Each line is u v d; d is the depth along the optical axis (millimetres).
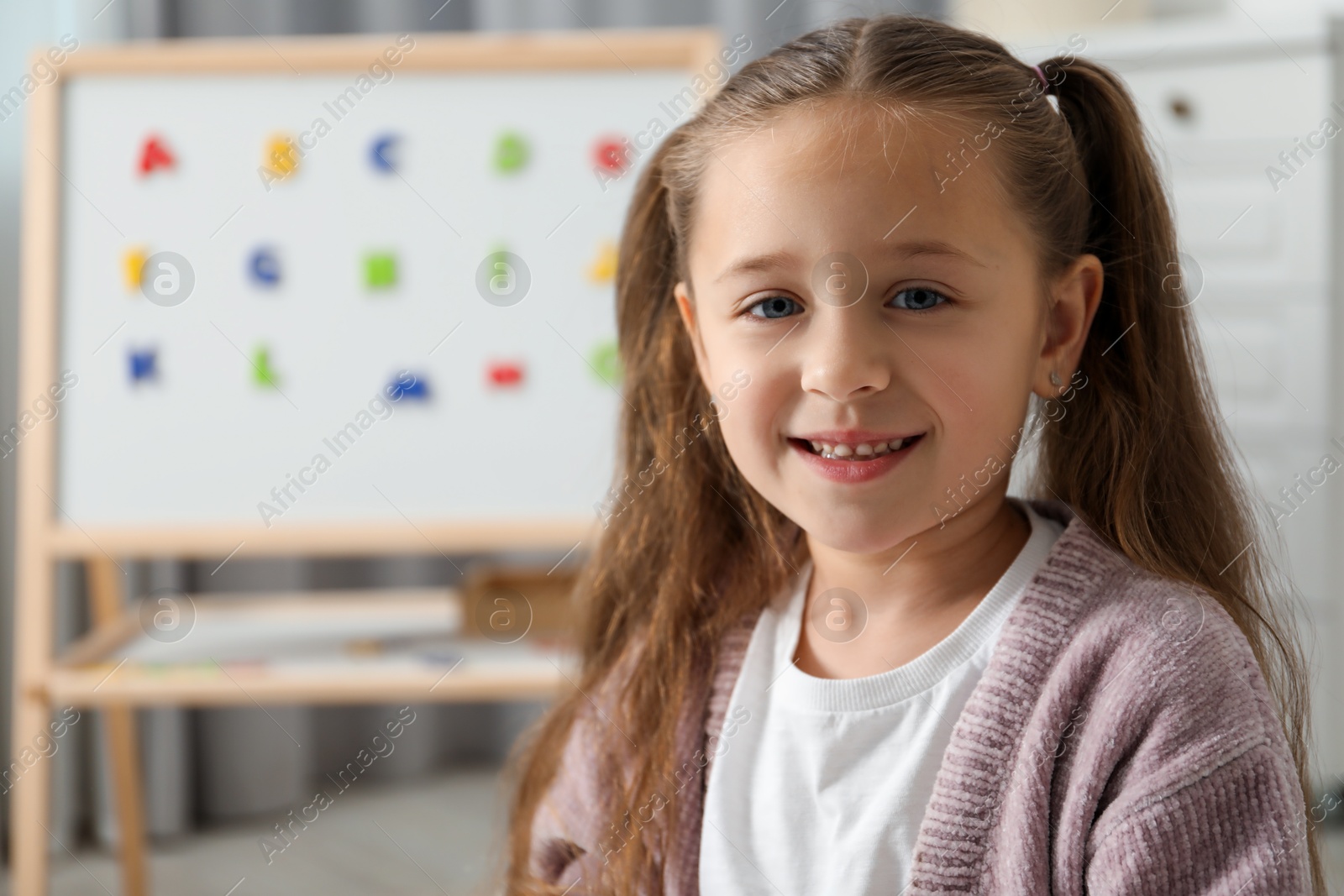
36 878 1462
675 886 670
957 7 1754
